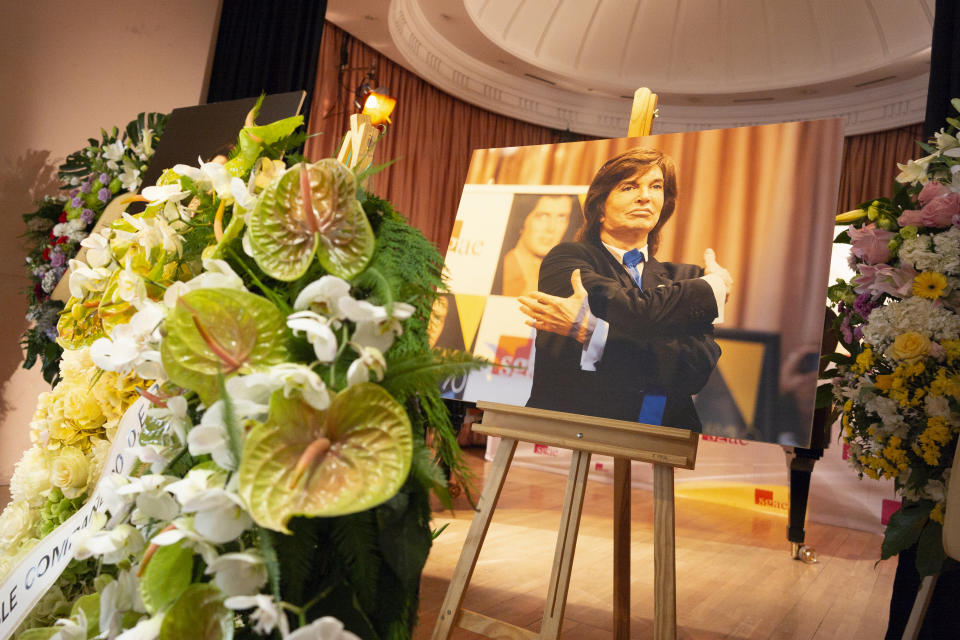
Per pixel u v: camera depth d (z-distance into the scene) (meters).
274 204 0.79
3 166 3.59
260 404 0.70
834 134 1.63
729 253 1.66
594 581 2.70
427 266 0.86
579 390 1.67
